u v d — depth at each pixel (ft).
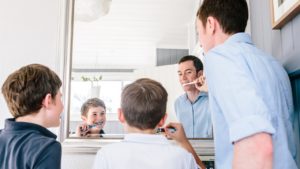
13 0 4.50
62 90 4.12
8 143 2.70
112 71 4.24
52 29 4.41
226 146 2.22
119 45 4.31
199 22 2.72
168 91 4.15
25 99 2.90
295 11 2.74
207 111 4.05
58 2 4.45
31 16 4.45
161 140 2.72
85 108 4.13
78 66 4.23
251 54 2.21
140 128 2.83
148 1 4.43
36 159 2.54
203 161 3.96
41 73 3.05
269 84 2.18
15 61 4.36
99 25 4.33
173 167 2.55
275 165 2.13
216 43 2.55
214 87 2.12
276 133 2.15
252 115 1.83
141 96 2.81
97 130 4.09
